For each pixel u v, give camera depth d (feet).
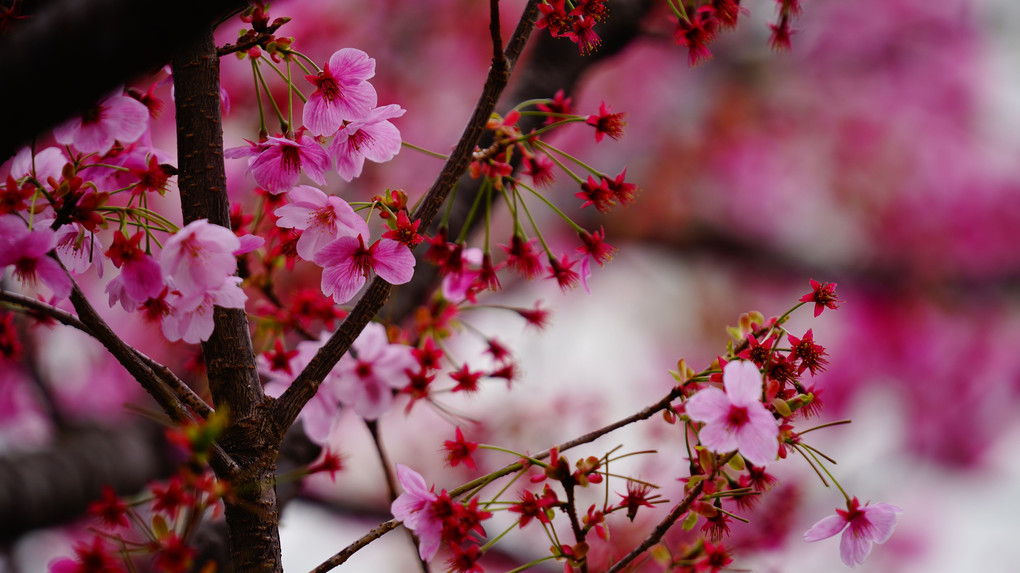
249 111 14.35
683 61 18.89
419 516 7.73
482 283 8.02
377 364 8.11
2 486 8.75
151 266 7.63
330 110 7.74
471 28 17.20
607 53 8.55
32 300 7.56
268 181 7.72
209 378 7.66
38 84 7.35
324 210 7.72
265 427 7.65
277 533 7.64
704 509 7.71
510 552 11.44
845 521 7.75
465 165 7.71
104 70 7.36
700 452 7.70
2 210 7.56
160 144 10.80
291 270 8.12
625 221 19.25
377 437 8.15
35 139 7.43
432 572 7.94
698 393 7.64
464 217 8.39
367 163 16.06
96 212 7.63
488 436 13.79
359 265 7.70
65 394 14.75
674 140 19.21
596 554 8.63
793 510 8.68
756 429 7.63
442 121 17.34
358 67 7.74
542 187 8.02
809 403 7.70
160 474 10.50
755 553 8.61
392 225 7.72
